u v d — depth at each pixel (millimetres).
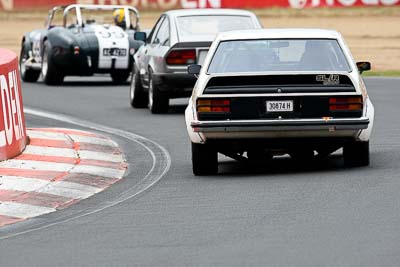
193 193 27359
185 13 49375
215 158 30359
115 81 70062
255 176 30000
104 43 65062
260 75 29219
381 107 49375
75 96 58875
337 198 25516
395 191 26250
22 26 111812
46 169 32031
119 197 27438
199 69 34094
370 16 112375
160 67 48188
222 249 20219
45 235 22516
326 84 29188
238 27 48750
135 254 20078
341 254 19359
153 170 32219
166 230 22422
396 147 35250
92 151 36250
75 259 19828
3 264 19625
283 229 21984
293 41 31016
